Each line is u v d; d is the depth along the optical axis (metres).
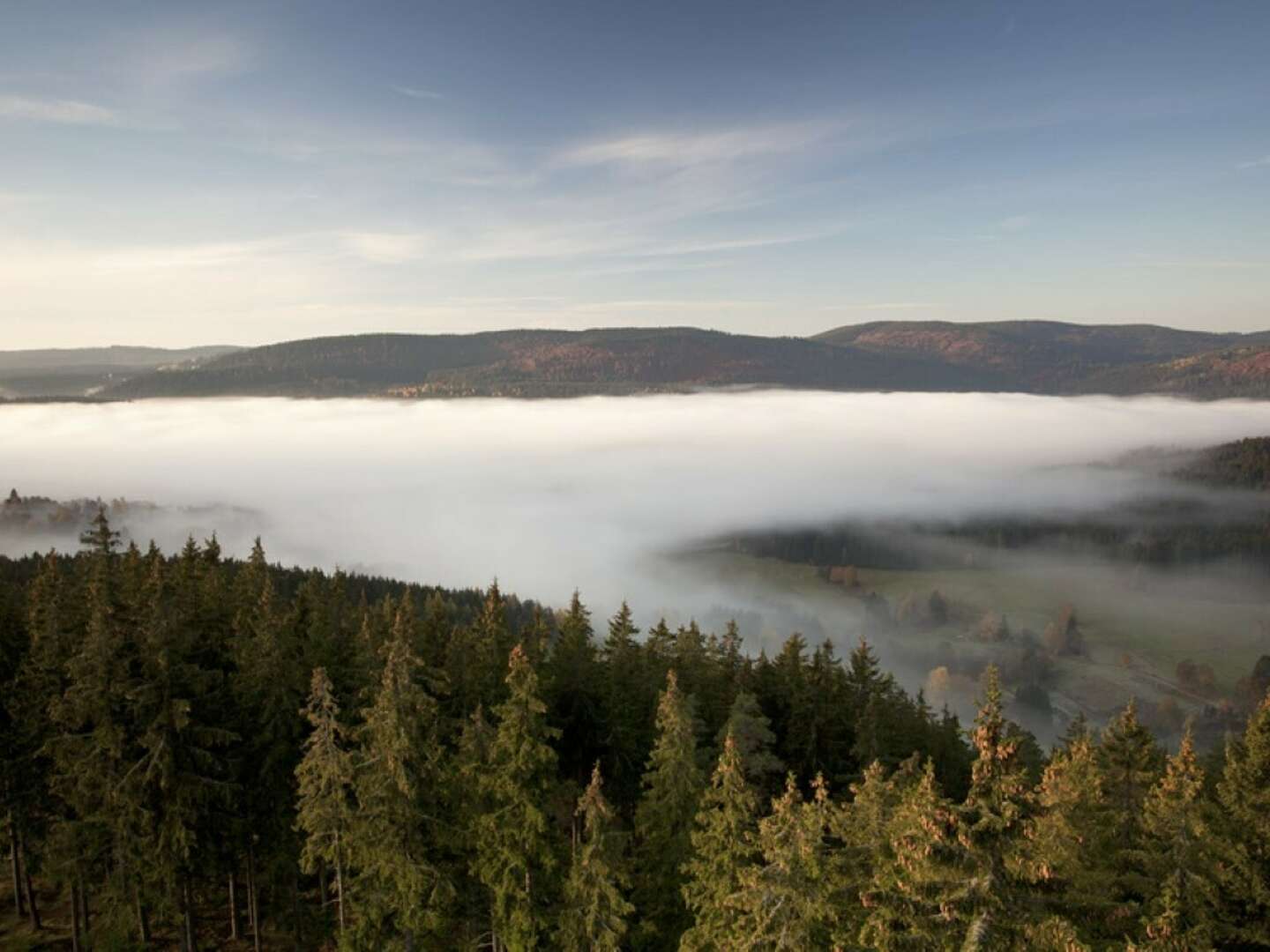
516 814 26.22
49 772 33.72
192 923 32.81
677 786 29.69
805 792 43.91
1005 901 15.51
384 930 28.41
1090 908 21.31
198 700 30.66
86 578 45.00
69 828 30.00
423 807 26.61
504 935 26.80
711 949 25.55
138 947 33.09
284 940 36.41
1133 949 18.61
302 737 35.22
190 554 49.84
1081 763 30.81
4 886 39.41
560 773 46.06
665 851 29.94
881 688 50.06
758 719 38.50
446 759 31.31
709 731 44.50
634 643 51.84
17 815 34.16
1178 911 21.77
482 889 29.06
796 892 21.02
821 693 46.06
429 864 26.14
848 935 21.05
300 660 39.38
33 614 36.50
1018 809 15.59
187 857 29.73
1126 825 28.86
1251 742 26.33
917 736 48.47
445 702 41.28
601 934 25.06
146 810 28.55
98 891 33.34
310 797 28.16
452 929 29.34
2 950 34.06
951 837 16.12
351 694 39.28
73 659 28.98
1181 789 25.95
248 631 39.97
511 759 26.06
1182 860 23.92
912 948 15.91
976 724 16.66
